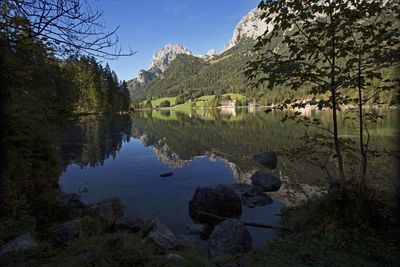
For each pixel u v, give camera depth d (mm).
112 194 12406
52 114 13172
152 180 14867
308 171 14898
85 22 3377
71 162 20000
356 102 5578
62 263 4586
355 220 4957
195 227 8516
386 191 6098
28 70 4156
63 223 7320
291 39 5184
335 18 4746
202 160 20266
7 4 3164
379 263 4051
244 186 12242
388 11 4445
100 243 4852
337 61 5480
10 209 7797
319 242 4695
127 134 37688
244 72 5367
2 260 5074
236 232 6633
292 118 6102
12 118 8281
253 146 25125
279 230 7059
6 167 8102
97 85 75750
